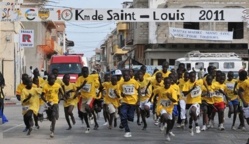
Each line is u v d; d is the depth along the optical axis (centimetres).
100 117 2167
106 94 1655
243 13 2259
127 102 1454
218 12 2262
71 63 2939
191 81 1557
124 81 1458
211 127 1728
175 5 5303
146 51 5559
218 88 1638
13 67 3916
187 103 1570
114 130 1641
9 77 3903
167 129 1376
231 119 2089
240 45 5419
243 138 1451
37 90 1451
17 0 3053
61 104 3056
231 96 1688
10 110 2583
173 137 1460
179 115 1647
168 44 5469
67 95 1596
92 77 1588
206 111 1636
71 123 1853
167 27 5441
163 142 1346
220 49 5425
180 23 5381
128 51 7075
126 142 1341
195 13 2264
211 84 1642
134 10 2259
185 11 2259
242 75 1409
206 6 5281
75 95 1592
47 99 1458
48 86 1454
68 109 1614
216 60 3547
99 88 1641
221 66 3531
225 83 1692
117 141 1362
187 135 1514
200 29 5325
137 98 1470
